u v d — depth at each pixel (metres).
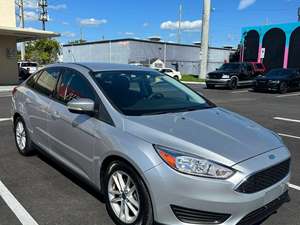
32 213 3.85
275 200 3.34
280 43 32.97
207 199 2.98
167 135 3.32
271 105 14.50
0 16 23.41
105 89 4.12
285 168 3.49
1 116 9.96
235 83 23.47
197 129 3.54
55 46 64.50
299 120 10.63
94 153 3.83
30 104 5.38
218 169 3.01
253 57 35.38
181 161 3.06
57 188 4.53
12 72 24.25
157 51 52.25
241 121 4.07
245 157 3.16
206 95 18.89
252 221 3.15
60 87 4.82
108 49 52.69
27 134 5.62
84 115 4.06
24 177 4.91
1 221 3.67
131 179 3.36
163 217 3.11
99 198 4.24
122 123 3.63
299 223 3.73
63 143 4.47
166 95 4.57
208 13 33.75
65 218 3.75
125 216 3.49
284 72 22.19
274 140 3.68
